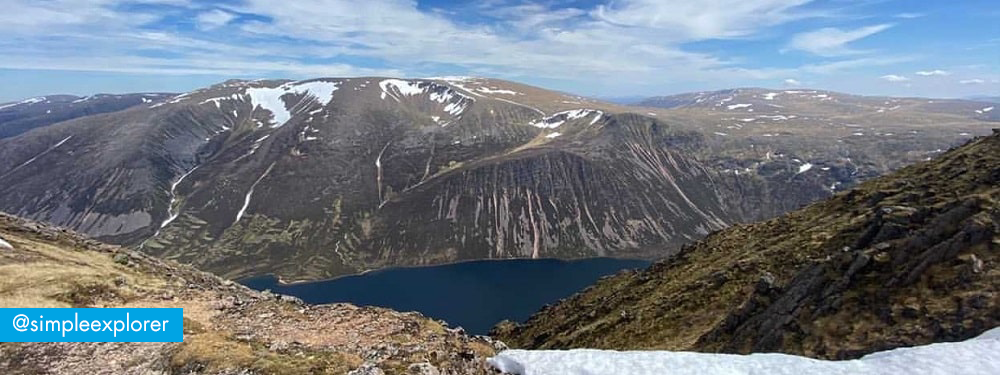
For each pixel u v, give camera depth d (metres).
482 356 26.55
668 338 70.38
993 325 38.84
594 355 25.31
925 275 46.69
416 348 25.81
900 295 46.53
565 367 24.55
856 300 49.34
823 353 45.94
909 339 41.81
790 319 52.69
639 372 23.88
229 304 34.81
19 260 41.22
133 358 25.98
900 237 54.22
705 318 71.25
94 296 34.34
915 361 23.20
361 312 32.34
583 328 91.56
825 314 50.28
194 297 36.53
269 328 29.75
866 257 52.50
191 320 30.81
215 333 27.09
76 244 55.19
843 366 23.62
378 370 22.67
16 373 24.84
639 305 88.31
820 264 57.31
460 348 26.98
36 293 33.31
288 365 22.80
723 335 61.56
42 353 26.53
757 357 24.84
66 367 25.30
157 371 24.44
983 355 23.14
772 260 78.31
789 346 49.84
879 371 22.91
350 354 24.77
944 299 43.22
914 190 77.12
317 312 32.53
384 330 29.19
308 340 27.58
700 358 24.83
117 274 41.12
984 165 72.19
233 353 23.98
